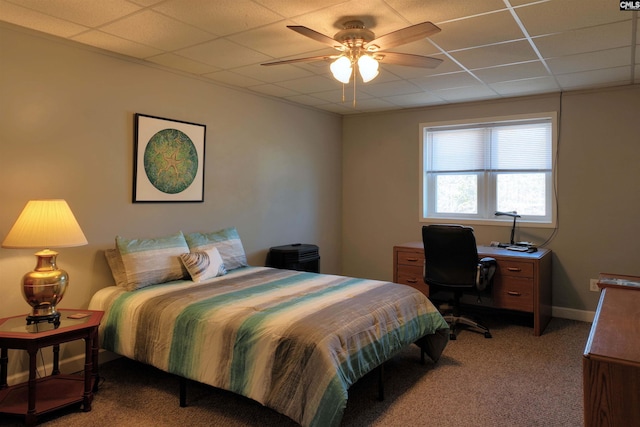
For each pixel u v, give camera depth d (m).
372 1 2.35
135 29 2.77
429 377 3.06
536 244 4.60
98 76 3.17
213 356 2.43
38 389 2.64
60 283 2.61
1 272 2.71
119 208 3.33
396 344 2.71
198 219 3.96
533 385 2.92
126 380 3.00
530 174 4.70
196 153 3.90
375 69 2.54
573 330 4.08
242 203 4.41
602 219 4.26
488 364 3.29
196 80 3.90
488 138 4.91
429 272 4.05
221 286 3.16
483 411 2.56
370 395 2.77
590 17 2.55
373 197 5.64
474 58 3.32
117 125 3.30
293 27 2.18
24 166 2.79
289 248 4.68
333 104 5.11
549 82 4.04
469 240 3.76
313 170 5.36
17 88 2.74
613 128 4.18
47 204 2.57
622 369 1.30
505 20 2.60
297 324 2.31
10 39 2.70
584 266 4.36
